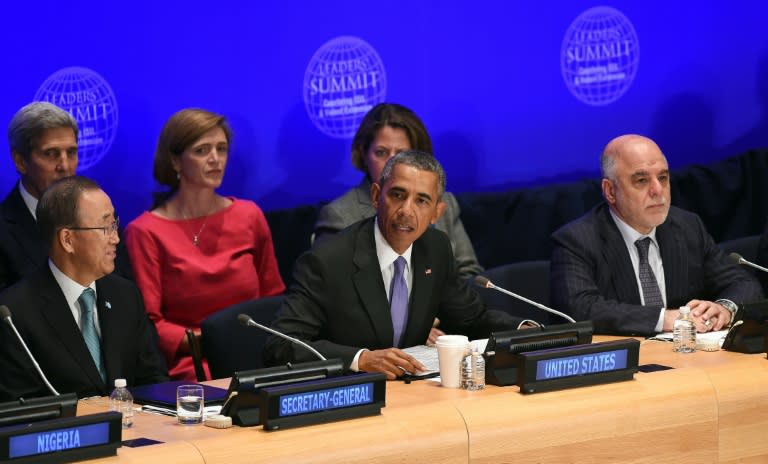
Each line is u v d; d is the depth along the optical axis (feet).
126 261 45.01
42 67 51.72
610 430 31.48
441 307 41.06
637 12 65.00
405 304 39.22
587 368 32.27
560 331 33.50
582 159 64.69
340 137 58.85
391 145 48.80
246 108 56.49
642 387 32.63
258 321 41.32
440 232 40.86
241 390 28.37
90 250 34.45
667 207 43.75
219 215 49.32
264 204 57.47
